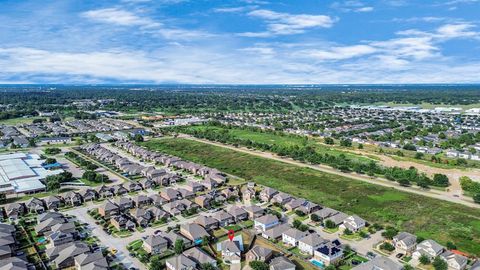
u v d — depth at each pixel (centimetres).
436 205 12319
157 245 9319
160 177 15188
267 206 12700
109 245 9719
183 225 10419
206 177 15525
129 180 15675
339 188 14312
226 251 8969
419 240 9669
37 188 13900
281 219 11550
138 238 10169
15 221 11275
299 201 12550
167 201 13000
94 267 8181
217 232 10638
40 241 9869
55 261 8638
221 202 12988
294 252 9388
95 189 13600
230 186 14912
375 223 11012
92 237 10194
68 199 12744
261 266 8256
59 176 14938
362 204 12625
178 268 8225
